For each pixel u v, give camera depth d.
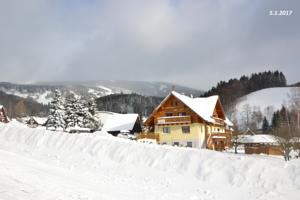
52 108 70.50
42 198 11.52
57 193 12.64
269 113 131.25
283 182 17.17
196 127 49.44
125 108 199.75
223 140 55.97
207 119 49.19
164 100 51.88
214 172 19.39
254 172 18.34
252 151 41.53
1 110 86.19
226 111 138.38
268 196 16.20
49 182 14.57
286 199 15.73
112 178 19.16
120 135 61.06
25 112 147.25
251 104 147.00
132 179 19.39
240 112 139.50
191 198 16.06
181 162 21.11
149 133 51.66
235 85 180.50
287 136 38.97
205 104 55.03
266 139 62.91
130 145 24.19
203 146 49.97
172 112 52.03
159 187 17.83
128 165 22.02
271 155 38.97
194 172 20.00
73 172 19.56
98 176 19.31
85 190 14.22
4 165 16.86
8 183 12.92
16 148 27.06
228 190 17.50
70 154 24.64
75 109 70.94
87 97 77.81
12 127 32.47
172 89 52.75
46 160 23.11
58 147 26.39
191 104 51.12
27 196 11.44
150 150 23.06
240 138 63.47
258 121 126.56
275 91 156.38
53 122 69.50
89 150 24.86
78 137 26.89
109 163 22.52
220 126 57.44
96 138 26.33
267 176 17.81
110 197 13.78
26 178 14.46
